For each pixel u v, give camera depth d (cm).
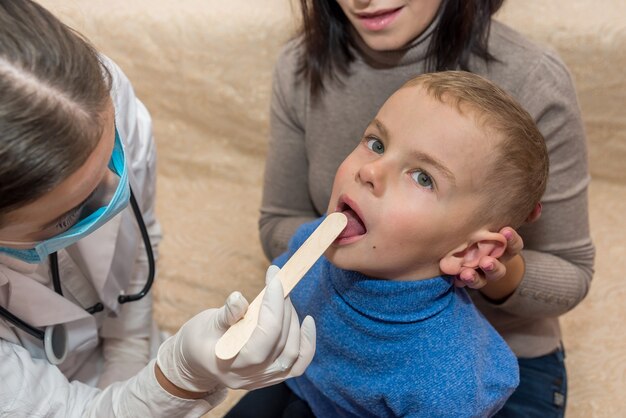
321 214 122
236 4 163
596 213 160
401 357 81
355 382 85
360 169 75
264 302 69
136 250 106
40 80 59
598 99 158
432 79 77
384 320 81
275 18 160
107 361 115
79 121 61
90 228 72
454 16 97
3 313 83
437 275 81
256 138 173
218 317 71
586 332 136
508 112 75
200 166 176
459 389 78
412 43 101
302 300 92
